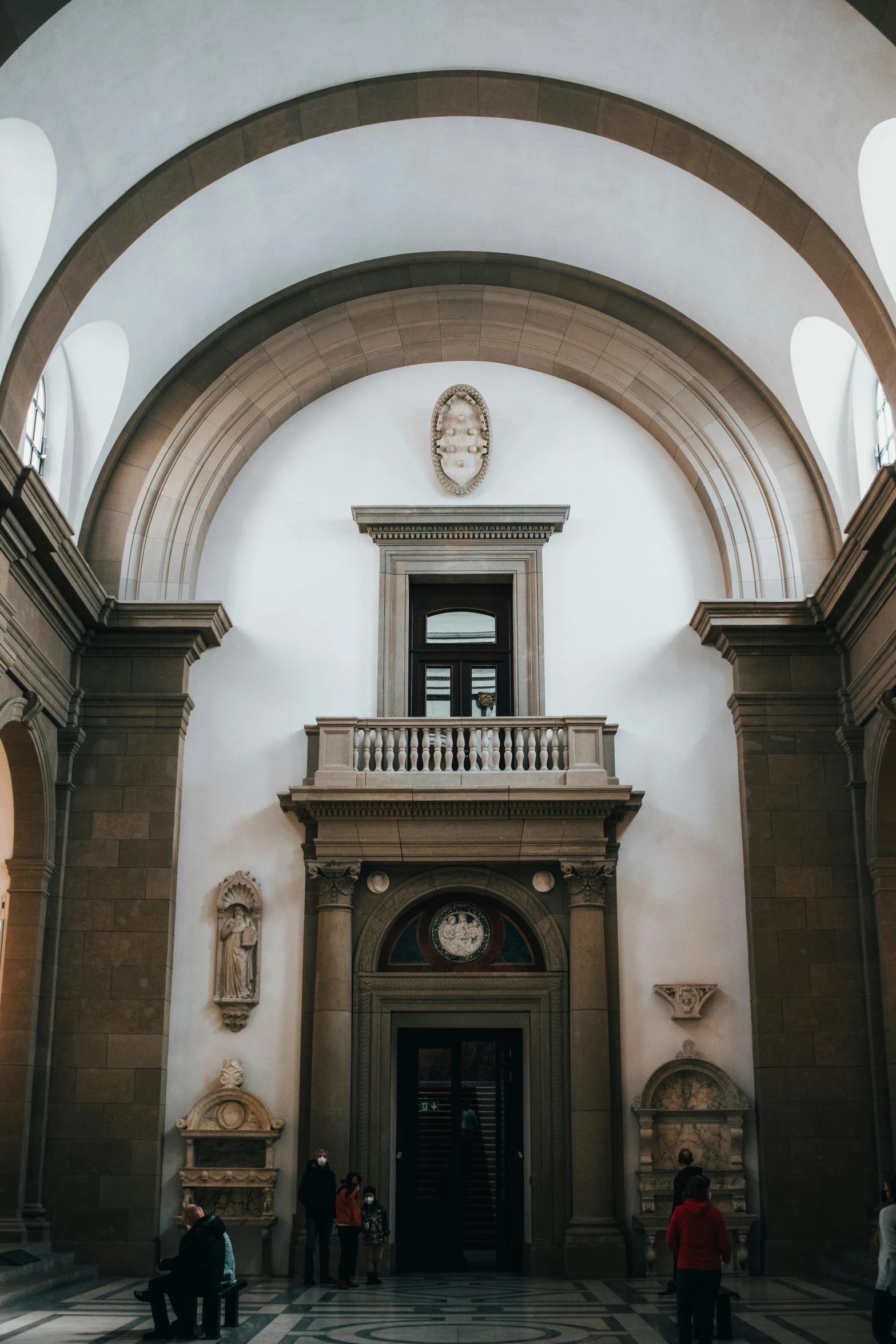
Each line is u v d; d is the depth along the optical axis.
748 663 16.92
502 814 16.39
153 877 16.20
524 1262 15.77
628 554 17.94
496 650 18.02
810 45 12.80
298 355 18.19
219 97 14.47
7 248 13.61
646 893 16.55
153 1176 15.21
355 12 13.99
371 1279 14.54
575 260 17.95
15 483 13.08
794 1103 15.46
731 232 15.94
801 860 16.22
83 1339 10.14
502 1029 16.77
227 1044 16.05
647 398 18.05
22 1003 15.41
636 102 14.90
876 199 13.54
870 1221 15.05
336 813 16.39
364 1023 16.17
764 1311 11.80
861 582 15.29
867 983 15.66
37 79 12.37
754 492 17.56
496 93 15.21
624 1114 15.82
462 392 18.42
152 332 16.80
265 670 17.47
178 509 17.53
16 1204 14.80
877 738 15.59
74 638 16.52
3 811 16.23
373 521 17.91
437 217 17.50
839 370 16.91
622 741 17.17
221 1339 10.09
